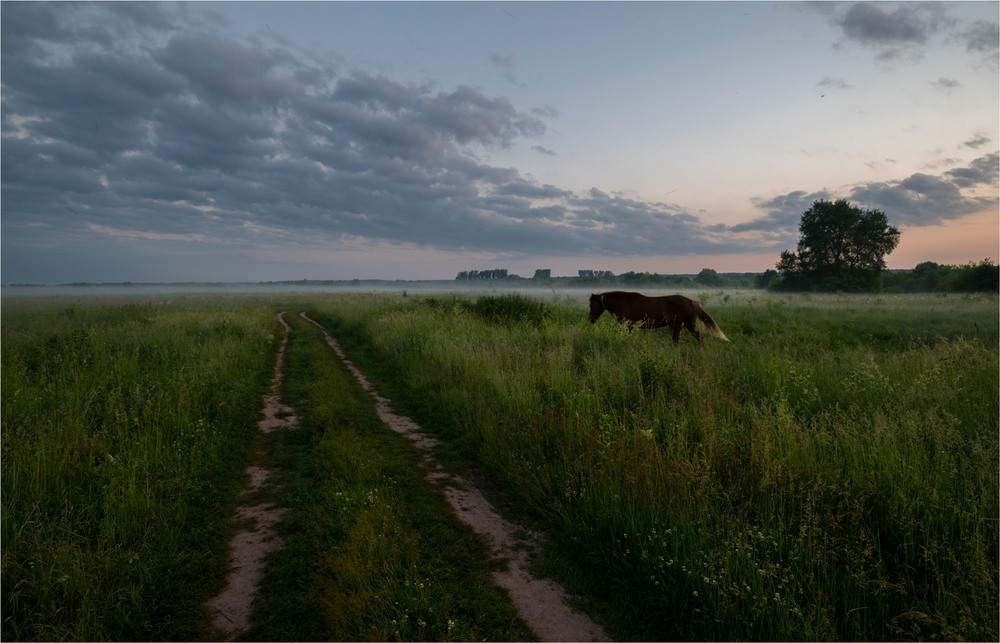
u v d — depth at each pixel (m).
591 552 3.38
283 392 8.72
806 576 2.83
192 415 6.11
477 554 3.53
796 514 3.43
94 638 2.61
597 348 8.93
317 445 5.77
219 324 13.68
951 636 2.35
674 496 3.54
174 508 4.00
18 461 4.09
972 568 2.63
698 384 6.02
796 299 32.47
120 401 5.99
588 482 4.05
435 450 5.74
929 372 6.05
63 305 25.61
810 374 6.48
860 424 4.46
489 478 4.96
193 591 3.10
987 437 4.11
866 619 2.61
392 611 2.78
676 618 2.76
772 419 4.72
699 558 2.95
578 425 5.14
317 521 3.92
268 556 3.52
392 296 38.91
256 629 2.73
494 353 8.77
